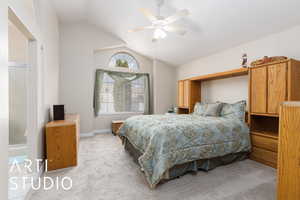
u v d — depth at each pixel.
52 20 3.10
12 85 2.71
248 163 2.42
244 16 2.46
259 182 1.86
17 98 2.70
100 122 4.82
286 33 2.50
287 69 2.12
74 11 3.67
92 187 1.76
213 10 2.56
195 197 1.58
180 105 4.59
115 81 5.02
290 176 0.80
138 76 5.29
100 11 3.67
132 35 4.24
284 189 0.83
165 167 1.73
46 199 1.54
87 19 4.20
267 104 2.35
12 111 2.68
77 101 4.20
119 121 4.70
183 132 2.01
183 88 4.47
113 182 1.87
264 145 2.38
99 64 4.79
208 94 4.11
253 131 2.58
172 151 1.85
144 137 2.15
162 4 2.75
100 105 4.80
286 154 0.82
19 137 2.70
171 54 4.63
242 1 2.23
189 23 3.04
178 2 2.63
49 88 2.77
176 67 5.49
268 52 2.75
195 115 3.43
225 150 2.24
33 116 1.94
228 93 3.54
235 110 2.80
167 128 1.98
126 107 5.20
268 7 2.18
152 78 5.57
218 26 2.88
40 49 2.15
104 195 1.61
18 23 1.50
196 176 2.02
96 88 4.67
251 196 1.59
